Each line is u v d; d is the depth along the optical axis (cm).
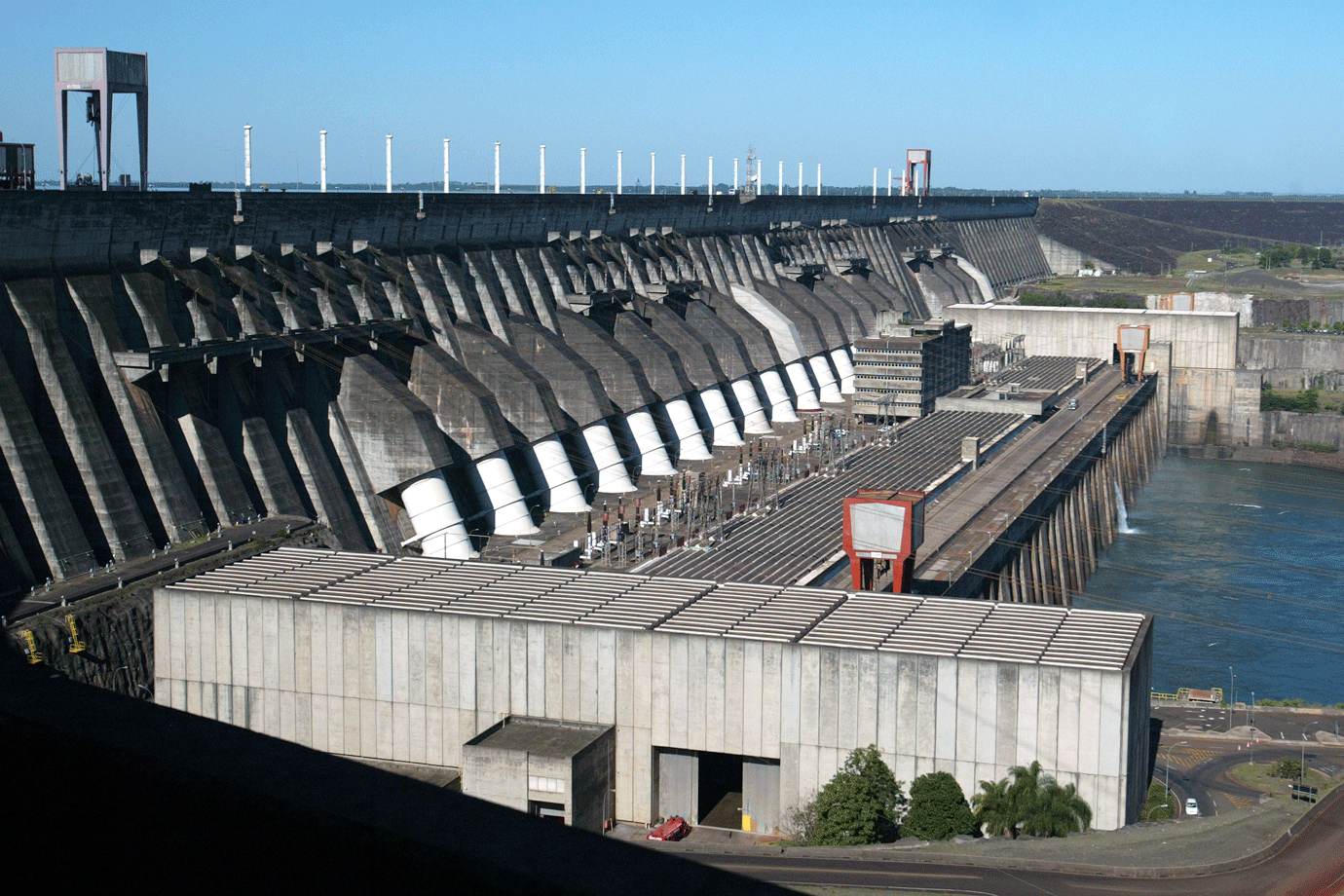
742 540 14525
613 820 9238
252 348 13550
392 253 17350
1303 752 11394
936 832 8275
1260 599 18138
